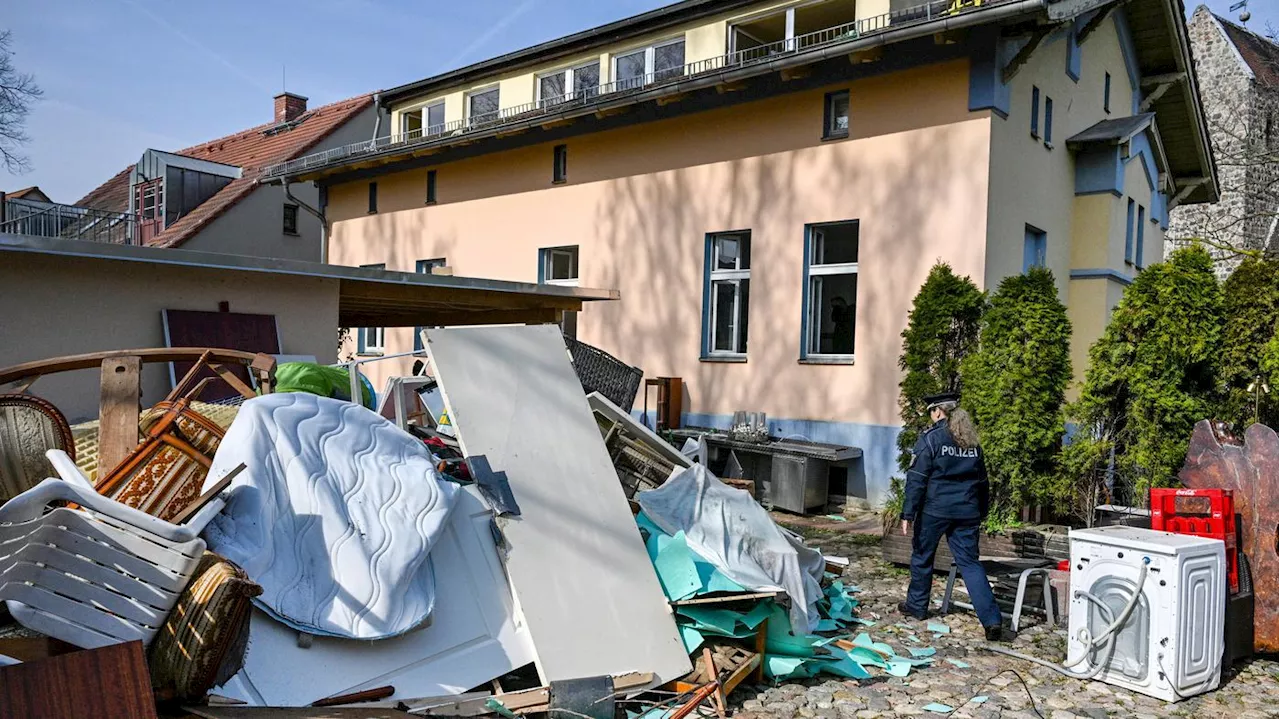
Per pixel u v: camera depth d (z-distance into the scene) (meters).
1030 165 11.56
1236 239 21.98
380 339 18.14
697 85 12.22
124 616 3.14
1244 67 22.30
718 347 13.21
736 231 12.83
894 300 11.07
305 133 23.38
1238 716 4.88
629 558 5.20
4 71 22.00
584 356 8.07
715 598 5.05
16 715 2.44
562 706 4.23
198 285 7.61
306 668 3.80
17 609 2.94
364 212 18.91
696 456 7.96
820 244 12.09
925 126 10.87
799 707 4.86
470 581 4.66
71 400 6.84
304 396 4.68
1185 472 6.27
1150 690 5.14
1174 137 17.16
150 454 4.29
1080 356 13.05
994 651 5.90
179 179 22.55
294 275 8.09
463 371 5.62
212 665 3.15
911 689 5.20
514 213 15.85
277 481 4.19
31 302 6.67
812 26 13.06
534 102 16.73
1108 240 12.86
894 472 10.94
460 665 4.29
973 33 10.38
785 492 11.12
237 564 3.77
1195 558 5.14
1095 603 5.39
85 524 3.05
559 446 5.58
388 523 4.37
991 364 8.31
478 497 5.04
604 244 14.41
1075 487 7.86
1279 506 5.82
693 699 4.49
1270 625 5.80
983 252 10.39
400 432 4.92
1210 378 7.89
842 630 6.22
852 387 11.42
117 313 7.12
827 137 11.73
